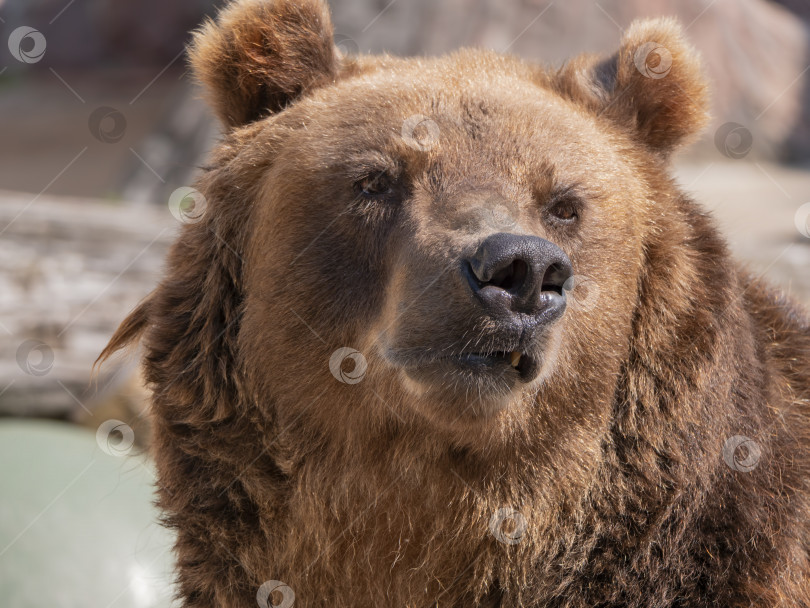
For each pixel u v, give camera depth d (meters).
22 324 14.52
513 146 6.16
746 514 6.11
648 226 6.59
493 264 5.20
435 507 6.34
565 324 6.07
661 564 6.14
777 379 6.77
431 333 5.57
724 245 6.72
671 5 30.44
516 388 5.66
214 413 6.57
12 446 11.19
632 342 6.45
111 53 46.38
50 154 35.25
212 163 6.99
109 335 14.83
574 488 6.30
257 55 6.97
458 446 6.14
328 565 6.54
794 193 22.89
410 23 25.70
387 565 6.53
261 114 7.09
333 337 6.20
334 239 6.19
